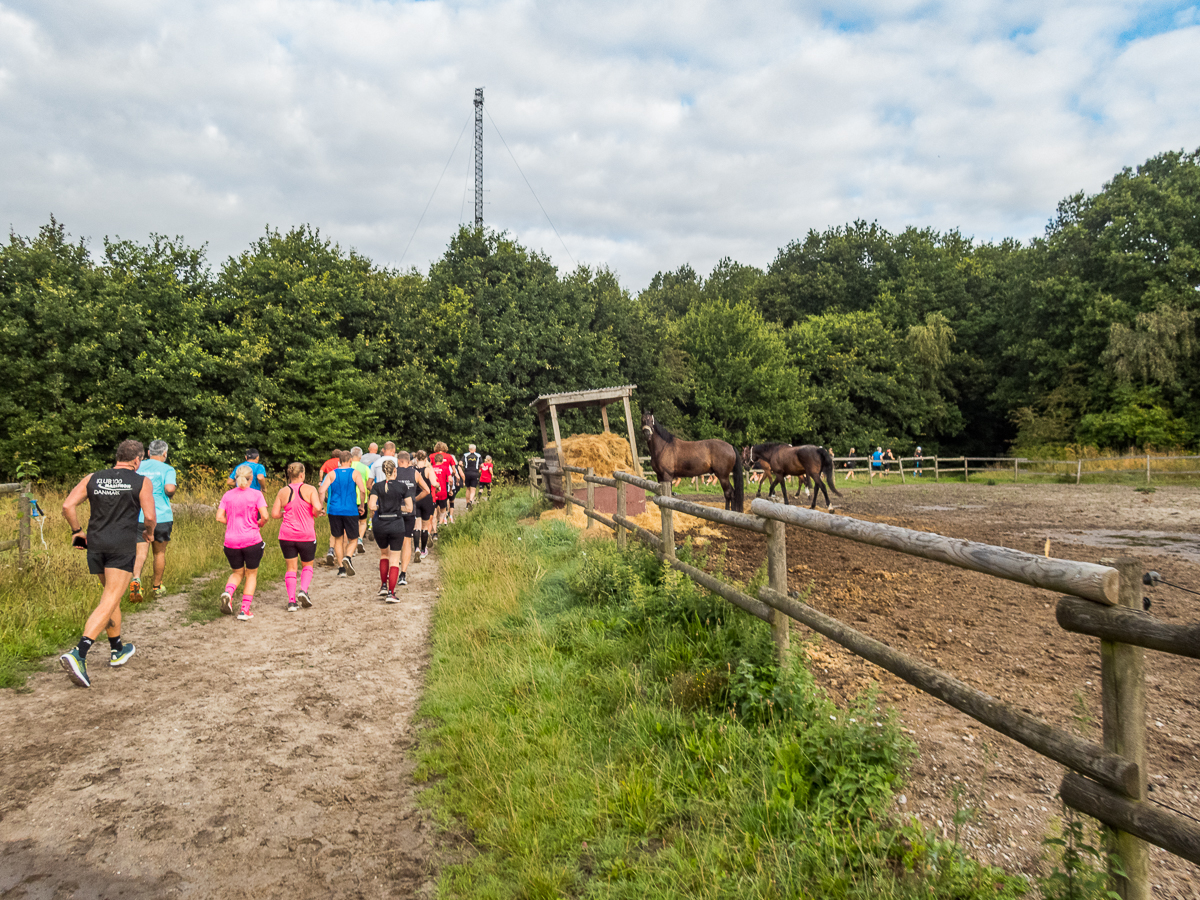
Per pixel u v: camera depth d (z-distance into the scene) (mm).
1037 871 2492
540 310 29953
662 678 4461
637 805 3156
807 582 7066
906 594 6637
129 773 3713
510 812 3205
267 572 9102
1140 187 33062
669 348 37688
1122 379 30938
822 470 15102
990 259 54812
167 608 7219
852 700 3822
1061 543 10734
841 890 2465
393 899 2768
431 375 26328
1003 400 41500
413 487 8195
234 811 3381
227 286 24281
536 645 5453
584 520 10859
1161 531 12172
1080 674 4426
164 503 7688
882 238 54219
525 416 29000
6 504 12117
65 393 19641
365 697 4910
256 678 5242
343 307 25109
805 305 55094
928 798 3021
